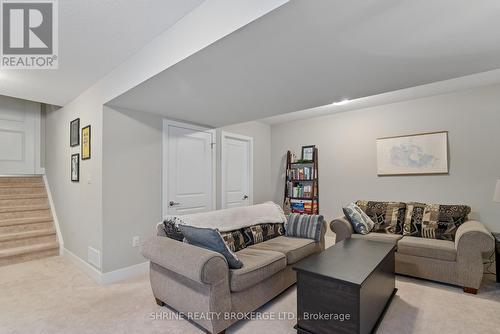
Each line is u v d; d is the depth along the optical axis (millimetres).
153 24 1886
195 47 1720
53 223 4094
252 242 2916
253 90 2486
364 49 1739
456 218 3135
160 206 3354
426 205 3467
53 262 3475
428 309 2250
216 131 4266
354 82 2320
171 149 3512
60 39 2041
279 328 1983
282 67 1986
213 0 1606
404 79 2275
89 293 2553
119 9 1708
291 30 1497
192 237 2125
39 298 2445
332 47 1705
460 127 3543
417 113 3895
